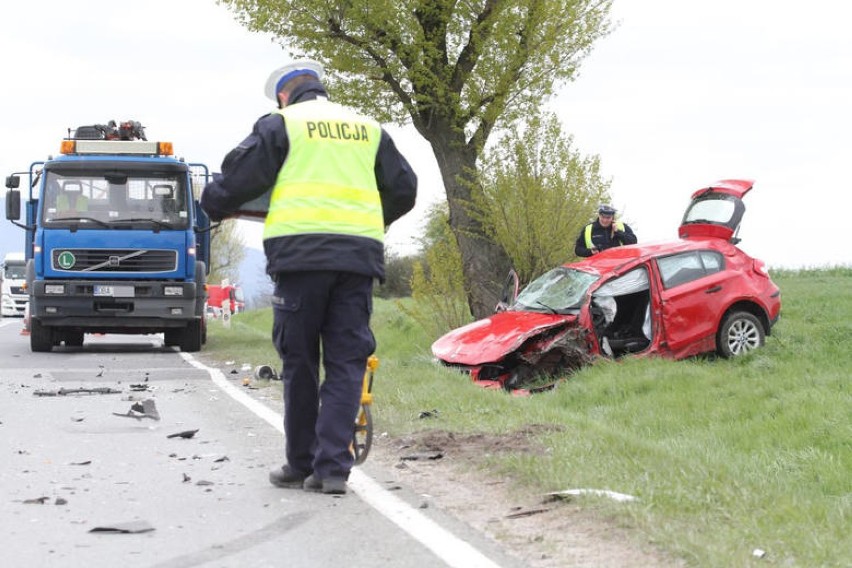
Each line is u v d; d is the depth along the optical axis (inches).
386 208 277.7
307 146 255.8
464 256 865.5
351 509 244.2
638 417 502.9
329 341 261.7
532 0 842.8
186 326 815.7
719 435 455.5
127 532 222.7
